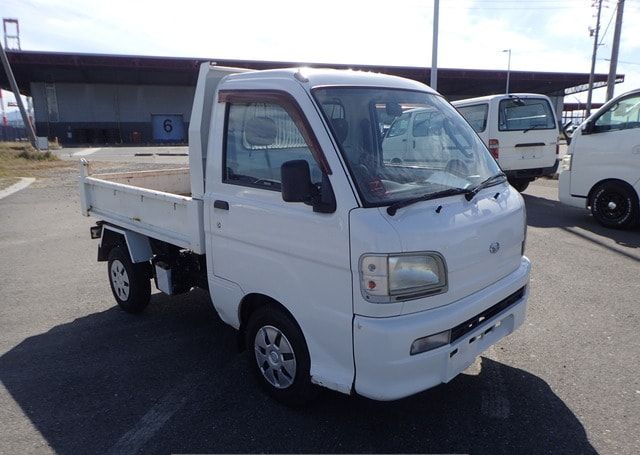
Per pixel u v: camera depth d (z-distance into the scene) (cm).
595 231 826
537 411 341
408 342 274
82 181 562
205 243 385
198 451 307
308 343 313
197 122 380
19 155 2488
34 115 5156
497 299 325
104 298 578
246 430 326
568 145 889
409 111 357
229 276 363
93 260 734
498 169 389
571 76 5197
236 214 344
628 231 824
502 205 342
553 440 311
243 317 374
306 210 299
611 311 502
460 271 299
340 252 282
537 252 709
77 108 5231
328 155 291
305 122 304
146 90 5359
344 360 293
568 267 641
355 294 279
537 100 1142
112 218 516
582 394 360
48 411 352
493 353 423
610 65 1789
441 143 367
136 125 5403
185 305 551
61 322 510
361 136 316
